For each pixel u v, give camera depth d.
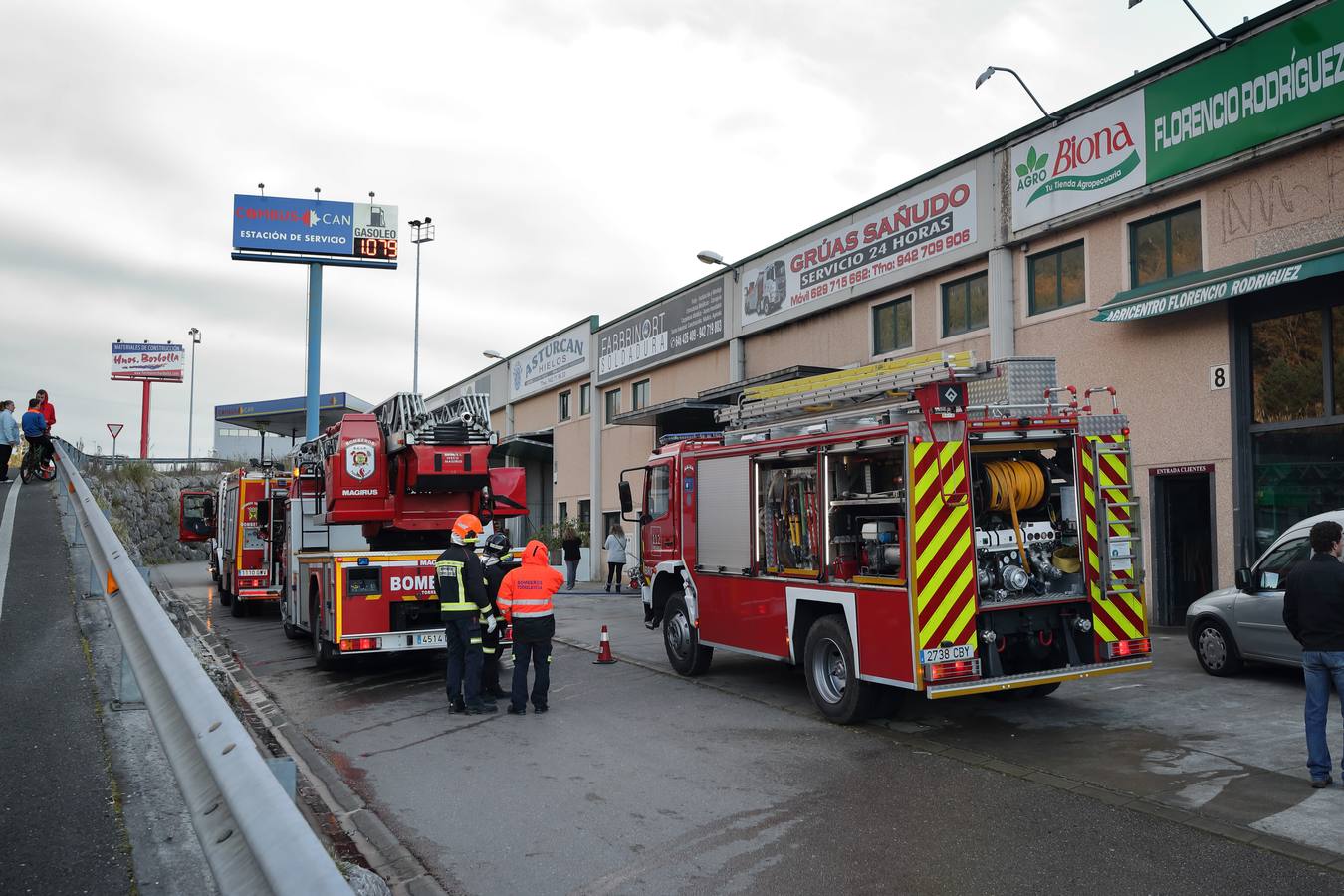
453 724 8.84
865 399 8.57
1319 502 11.27
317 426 40.69
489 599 9.92
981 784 6.50
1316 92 10.91
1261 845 5.18
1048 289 14.73
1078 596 8.09
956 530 7.61
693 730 8.36
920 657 7.39
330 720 9.18
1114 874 4.89
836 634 8.38
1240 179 11.94
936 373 7.62
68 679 6.21
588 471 29.86
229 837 2.60
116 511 33.28
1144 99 12.93
